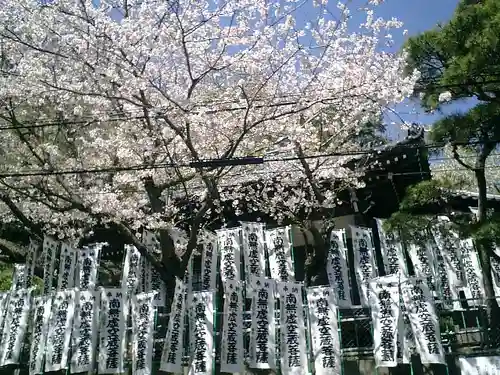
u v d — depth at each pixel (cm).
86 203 1391
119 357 1284
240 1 1167
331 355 1152
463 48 1212
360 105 1283
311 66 1288
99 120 1205
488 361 1059
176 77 1322
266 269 1541
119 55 1124
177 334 1212
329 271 1485
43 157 1529
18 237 1914
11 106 1416
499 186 2498
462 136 1198
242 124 1282
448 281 1471
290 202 1543
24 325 1407
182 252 1516
